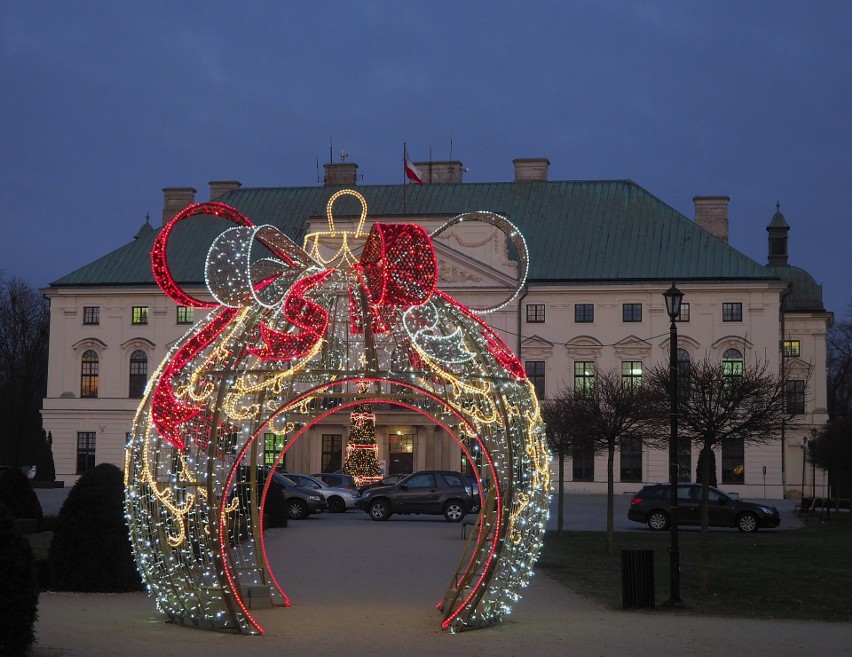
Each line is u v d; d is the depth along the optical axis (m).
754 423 30.89
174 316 92.75
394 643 18.06
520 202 94.31
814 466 74.12
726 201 93.75
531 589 25.89
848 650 18.44
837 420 65.56
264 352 18.64
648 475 85.50
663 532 46.47
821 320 100.38
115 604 22.22
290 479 57.31
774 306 85.88
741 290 86.12
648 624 20.69
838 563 33.41
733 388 30.52
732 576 29.14
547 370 87.75
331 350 21.58
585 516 59.25
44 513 51.03
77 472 93.00
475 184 96.56
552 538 41.69
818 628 20.80
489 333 20.91
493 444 20.31
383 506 51.22
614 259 88.88
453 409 19.28
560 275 88.00
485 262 87.69
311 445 87.62
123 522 24.16
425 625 19.91
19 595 15.38
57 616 20.56
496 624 20.16
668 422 33.34
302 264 19.97
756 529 48.94
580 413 37.88
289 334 18.67
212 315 20.30
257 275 19.66
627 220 91.94
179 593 19.44
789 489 93.44
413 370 19.75
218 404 18.39
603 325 87.56
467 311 20.41
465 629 19.41
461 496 50.53
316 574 27.75
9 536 15.47
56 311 94.00
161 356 92.56
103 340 93.38
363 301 19.47
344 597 23.58
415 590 24.78
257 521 22.52
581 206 93.50
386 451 86.75
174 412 18.64
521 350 88.00
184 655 16.73
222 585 18.62
